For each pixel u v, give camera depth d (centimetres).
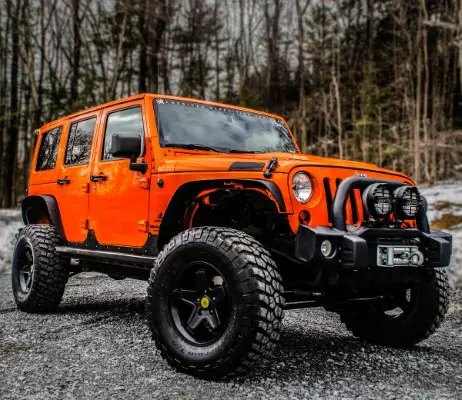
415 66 3400
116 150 390
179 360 320
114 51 2606
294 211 316
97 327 459
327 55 3762
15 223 1578
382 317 421
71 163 531
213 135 446
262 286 296
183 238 332
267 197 340
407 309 412
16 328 455
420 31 3139
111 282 775
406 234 342
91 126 509
